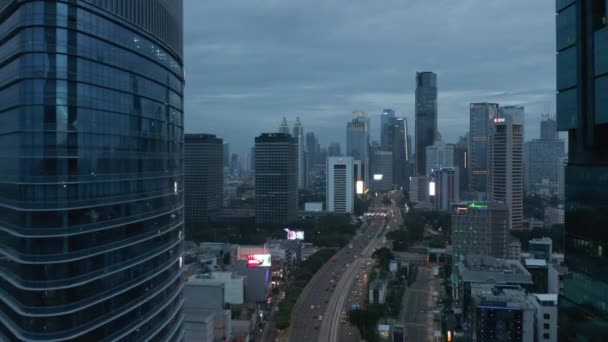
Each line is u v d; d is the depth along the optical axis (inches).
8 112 4992.6
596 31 3703.3
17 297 4877.0
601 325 3740.2
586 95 3863.2
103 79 5216.5
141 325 5846.5
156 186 6269.7
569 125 4121.6
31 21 4658.0
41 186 4660.4
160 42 6378.0
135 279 5728.3
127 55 5605.3
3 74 5088.6
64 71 4776.1
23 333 4749.0
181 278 7337.6
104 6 5211.6
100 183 5162.4
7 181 5019.7
